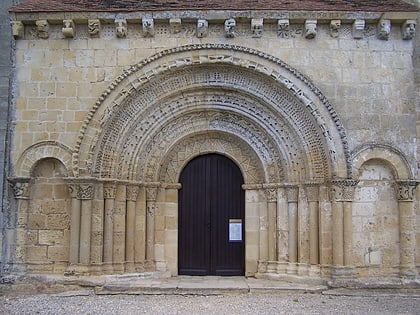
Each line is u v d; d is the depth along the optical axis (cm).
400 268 1411
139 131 1491
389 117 1436
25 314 1126
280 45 1448
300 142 1463
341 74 1445
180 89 1487
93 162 1413
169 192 1576
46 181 1447
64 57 1454
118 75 1440
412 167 1422
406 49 1462
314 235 1429
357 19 1427
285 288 1347
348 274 1370
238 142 1583
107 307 1192
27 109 1443
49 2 1485
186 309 1172
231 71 1480
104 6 1446
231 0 1478
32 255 1425
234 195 1598
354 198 1424
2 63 1455
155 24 1446
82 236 1391
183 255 1576
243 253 1573
